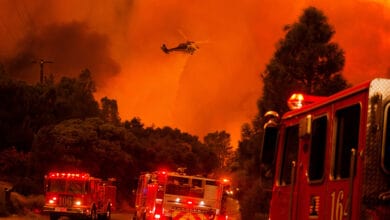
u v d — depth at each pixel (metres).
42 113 48.56
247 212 17.45
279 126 8.03
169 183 22.80
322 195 6.24
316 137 6.61
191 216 22.47
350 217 5.43
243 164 18.02
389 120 5.18
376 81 5.32
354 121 5.73
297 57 16.30
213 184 22.61
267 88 16.62
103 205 34.62
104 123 51.56
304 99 7.89
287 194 7.45
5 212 33.25
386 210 5.07
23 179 41.41
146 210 24.11
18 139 45.06
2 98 45.09
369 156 5.22
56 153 44.75
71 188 31.36
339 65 16.14
